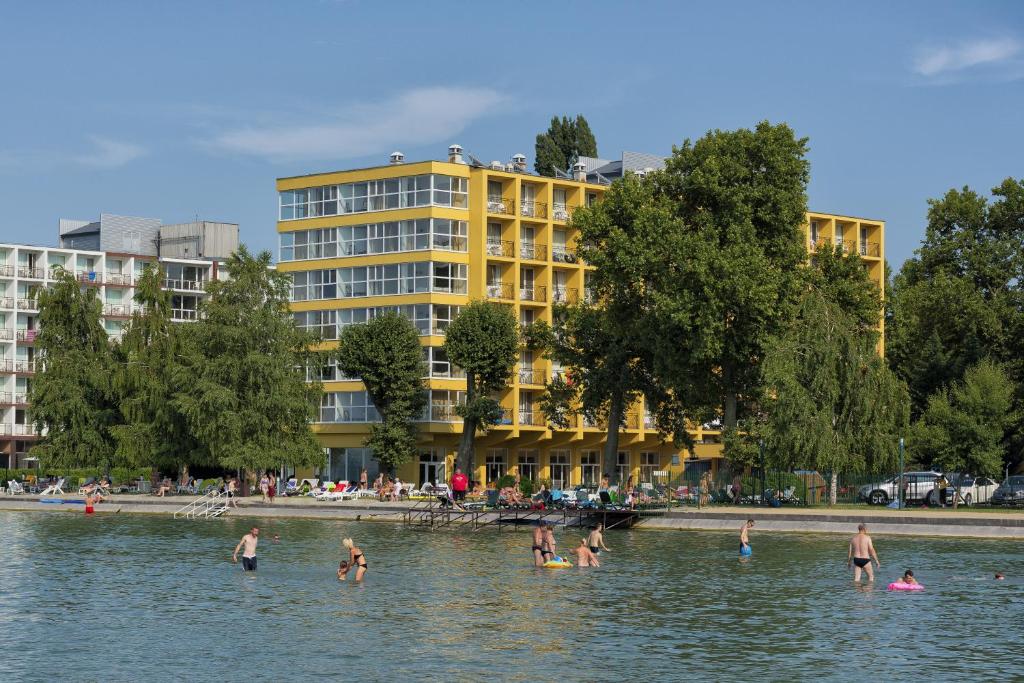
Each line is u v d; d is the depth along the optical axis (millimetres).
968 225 118875
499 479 118688
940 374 116000
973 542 71438
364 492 110375
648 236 94750
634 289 98062
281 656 40562
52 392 114562
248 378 104562
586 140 165750
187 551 70312
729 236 93625
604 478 104000
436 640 43031
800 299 94250
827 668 38969
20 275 163125
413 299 121812
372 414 123125
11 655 40844
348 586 55406
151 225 183375
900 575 57906
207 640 43125
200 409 103250
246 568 61188
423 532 82625
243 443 103500
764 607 49438
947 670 38750
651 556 66062
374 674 38094
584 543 62188
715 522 80938
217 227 179875
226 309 106250
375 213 124812
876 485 92125
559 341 108688
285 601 51406
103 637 43719
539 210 126188
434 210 121250
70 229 192375
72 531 84000
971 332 114562
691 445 109438
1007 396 97125
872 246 148625
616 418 105625
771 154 96750
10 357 161500
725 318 93438
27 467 160500
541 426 123938
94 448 115750
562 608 49281
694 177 96125
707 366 97625
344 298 126438
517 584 55812
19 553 69375
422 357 117938
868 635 43906
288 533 81812
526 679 37500
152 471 117062
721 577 57719
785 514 79500
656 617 47344
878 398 86000
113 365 116062
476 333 111500
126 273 172625
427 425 119438
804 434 84750
